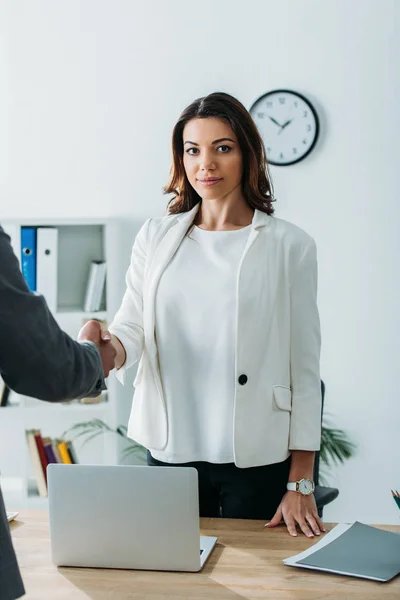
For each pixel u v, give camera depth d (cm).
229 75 407
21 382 134
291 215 408
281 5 401
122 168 419
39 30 418
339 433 408
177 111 413
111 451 403
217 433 203
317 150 404
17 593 129
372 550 177
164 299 206
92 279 403
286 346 205
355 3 396
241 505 206
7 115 423
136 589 163
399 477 406
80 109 419
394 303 404
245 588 162
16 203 425
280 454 203
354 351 407
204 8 406
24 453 403
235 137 201
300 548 182
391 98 398
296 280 204
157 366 208
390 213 402
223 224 210
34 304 131
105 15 413
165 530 170
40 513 209
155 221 219
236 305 200
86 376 142
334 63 400
